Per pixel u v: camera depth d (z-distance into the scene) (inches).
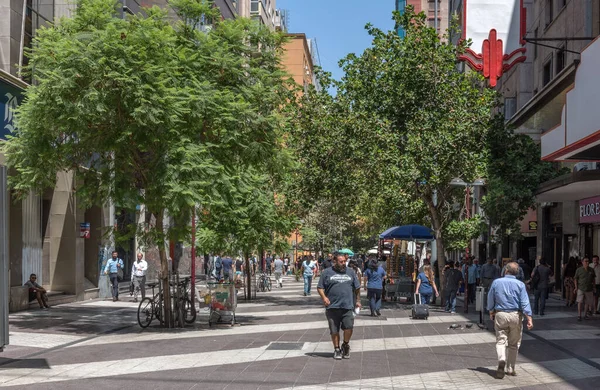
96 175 662.5
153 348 498.6
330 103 1000.9
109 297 1087.0
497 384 365.1
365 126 957.2
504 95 1546.5
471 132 953.5
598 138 623.2
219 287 671.1
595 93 614.5
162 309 666.2
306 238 2347.4
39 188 686.5
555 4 1178.0
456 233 950.4
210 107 607.2
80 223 996.6
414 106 988.6
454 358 457.7
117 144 601.6
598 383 369.7
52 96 568.4
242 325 672.4
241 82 682.2
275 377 374.9
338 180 995.3
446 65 981.8
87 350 490.9
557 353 489.7
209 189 599.2
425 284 770.8
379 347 507.2
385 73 984.3
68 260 974.4
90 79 568.1
